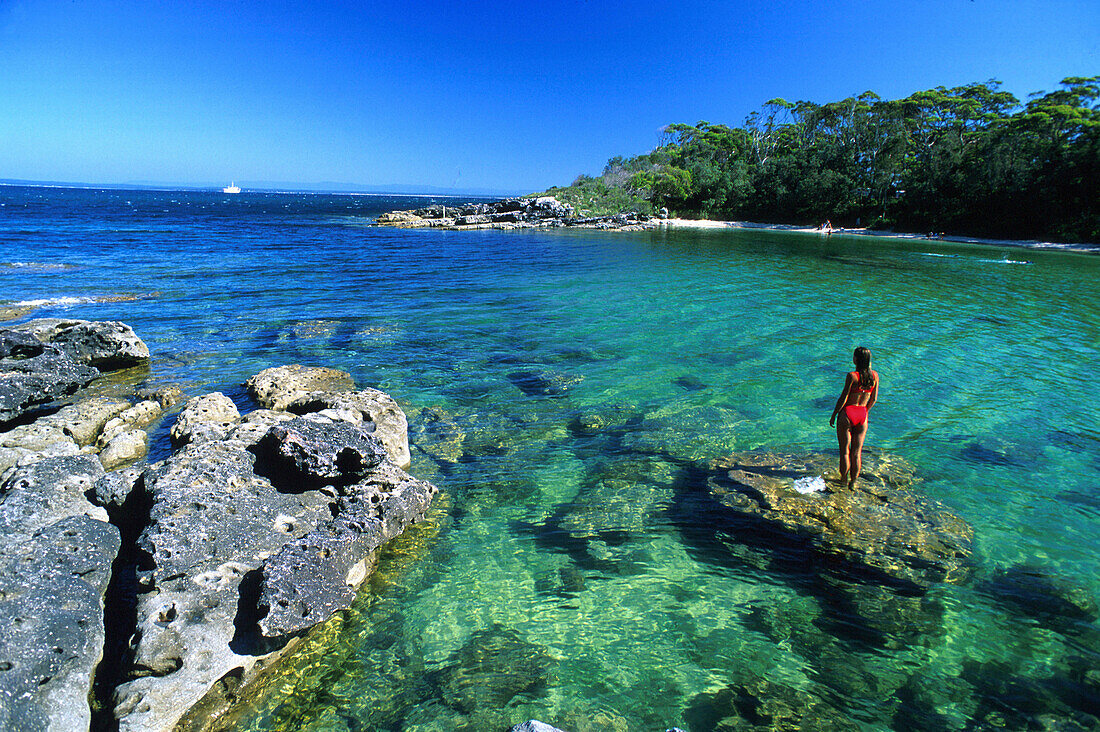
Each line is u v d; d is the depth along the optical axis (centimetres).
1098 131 5322
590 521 738
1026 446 957
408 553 675
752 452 895
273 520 651
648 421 1043
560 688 489
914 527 694
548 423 1031
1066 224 5609
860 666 510
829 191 7862
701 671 508
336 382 1150
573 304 2144
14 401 987
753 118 10144
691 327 1784
